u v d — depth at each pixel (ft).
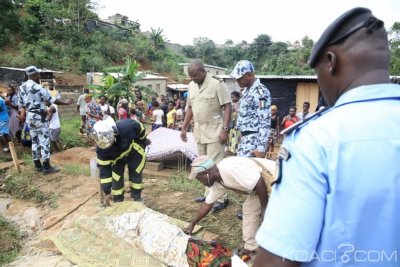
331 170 2.70
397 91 2.94
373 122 2.77
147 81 77.36
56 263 10.98
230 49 192.54
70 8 112.68
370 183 2.65
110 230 11.80
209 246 10.21
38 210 16.49
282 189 2.89
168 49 153.28
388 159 2.67
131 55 116.26
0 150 26.18
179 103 40.01
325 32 3.12
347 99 2.95
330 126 2.83
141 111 34.65
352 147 2.70
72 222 14.25
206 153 15.07
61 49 96.78
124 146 13.65
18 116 26.61
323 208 2.73
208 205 11.33
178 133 22.91
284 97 38.22
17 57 84.79
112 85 32.83
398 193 2.63
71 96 53.78
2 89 56.49
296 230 2.72
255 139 13.20
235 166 10.22
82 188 18.07
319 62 3.29
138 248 10.96
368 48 2.99
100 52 107.04
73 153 25.23
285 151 3.00
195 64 13.69
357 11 3.02
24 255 12.33
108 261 10.49
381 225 2.66
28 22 99.45
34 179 19.52
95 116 29.32
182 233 10.80
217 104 14.19
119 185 14.47
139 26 158.81
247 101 13.15
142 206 12.59
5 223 15.33
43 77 50.83
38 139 20.08
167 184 18.26
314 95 37.22
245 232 11.19
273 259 2.78
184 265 9.92
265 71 122.72
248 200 10.97
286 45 171.83
